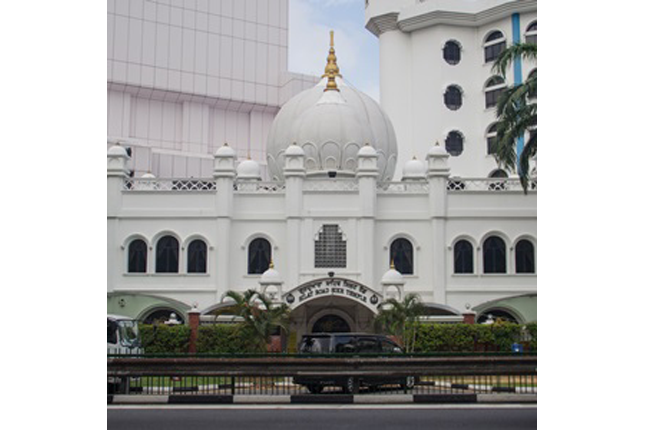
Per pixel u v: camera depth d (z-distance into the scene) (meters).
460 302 40.28
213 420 14.76
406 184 41.88
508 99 31.67
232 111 68.38
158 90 63.91
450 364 19.14
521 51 31.14
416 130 64.25
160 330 33.56
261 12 69.56
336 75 48.66
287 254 40.09
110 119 62.44
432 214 40.75
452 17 63.84
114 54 62.41
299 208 40.31
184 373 18.83
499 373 19.16
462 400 18.48
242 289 40.28
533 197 41.19
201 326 33.72
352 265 40.00
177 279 40.25
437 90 63.91
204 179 41.44
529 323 34.59
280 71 69.81
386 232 41.06
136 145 56.66
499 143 32.16
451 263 40.62
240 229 40.91
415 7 64.25
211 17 67.06
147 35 64.00
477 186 43.03
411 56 65.94
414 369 19.03
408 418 15.04
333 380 20.75
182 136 65.38
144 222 40.75
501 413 15.87
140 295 39.84
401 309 32.53
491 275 40.50
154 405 17.53
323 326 38.53
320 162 43.94
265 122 69.50
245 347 32.78
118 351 24.39
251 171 46.53
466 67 64.62
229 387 22.17
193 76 65.56
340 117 44.47
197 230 40.69
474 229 40.94
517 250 40.97
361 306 38.19
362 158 40.59
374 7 66.44
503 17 63.03
